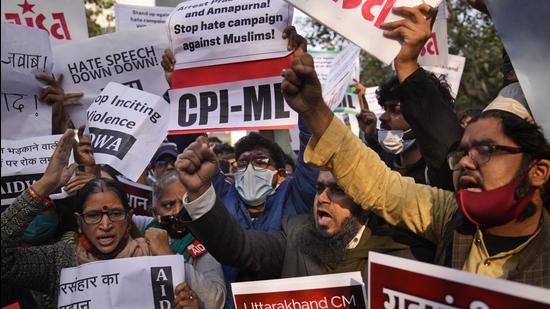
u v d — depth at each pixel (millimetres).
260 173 3305
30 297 2967
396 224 2367
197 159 2371
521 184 1932
